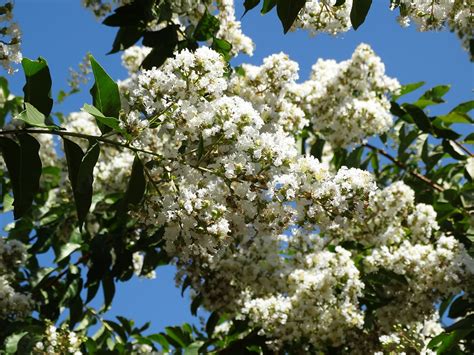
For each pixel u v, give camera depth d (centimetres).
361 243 108
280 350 99
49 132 67
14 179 68
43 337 94
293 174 75
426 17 83
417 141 133
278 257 102
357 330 98
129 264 109
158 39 98
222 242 74
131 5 97
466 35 104
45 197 129
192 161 77
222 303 104
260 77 96
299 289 94
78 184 65
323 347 99
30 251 116
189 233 73
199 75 73
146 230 105
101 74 68
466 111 121
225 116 73
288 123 95
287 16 64
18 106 144
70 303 110
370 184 76
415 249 97
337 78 117
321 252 98
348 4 90
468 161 121
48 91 69
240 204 75
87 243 115
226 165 73
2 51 72
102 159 129
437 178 126
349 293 95
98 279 106
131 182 73
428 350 84
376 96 122
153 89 73
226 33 108
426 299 96
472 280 93
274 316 93
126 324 123
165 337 119
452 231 113
